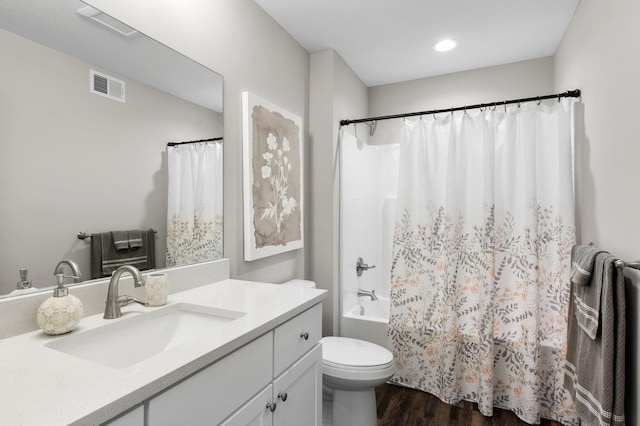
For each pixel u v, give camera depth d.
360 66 2.88
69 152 1.09
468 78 2.98
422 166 2.44
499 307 2.23
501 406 2.21
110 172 1.21
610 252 1.56
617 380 1.25
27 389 0.65
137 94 1.31
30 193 0.99
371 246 3.15
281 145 2.15
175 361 0.78
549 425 2.05
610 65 1.54
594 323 1.35
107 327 1.03
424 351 2.42
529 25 2.27
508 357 2.21
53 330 0.92
